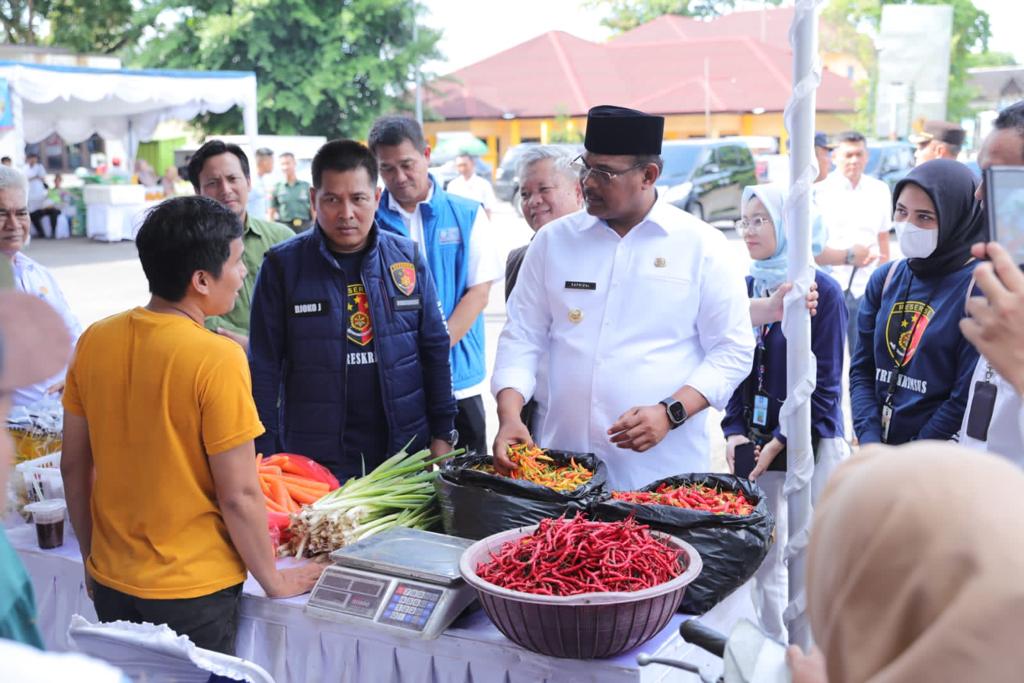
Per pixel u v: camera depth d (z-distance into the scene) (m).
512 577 2.07
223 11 27.22
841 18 33.81
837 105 34.38
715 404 2.86
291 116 27.83
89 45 33.09
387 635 2.29
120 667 2.21
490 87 40.97
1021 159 2.38
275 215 12.25
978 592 0.66
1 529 1.29
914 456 0.74
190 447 2.29
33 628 1.32
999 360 1.17
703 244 2.97
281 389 3.33
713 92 39.34
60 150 26.72
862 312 3.28
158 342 2.27
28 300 0.99
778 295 3.54
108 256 18.75
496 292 13.98
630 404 3.00
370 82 27.91
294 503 2.84
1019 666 0.64
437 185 4.27
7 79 13.77
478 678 2.21
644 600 1.96
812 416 3.58
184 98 16.75
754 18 49.56
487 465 2.80
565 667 2.09
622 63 42.53
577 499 2.43
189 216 2.28
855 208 6.12
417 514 2.82
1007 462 0.73
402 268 3.26
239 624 2.49
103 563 2.38
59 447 3.30
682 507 2.41
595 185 2.90
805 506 2.62
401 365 3.26
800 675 0.90
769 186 4.02
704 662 2.23
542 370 3.26
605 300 3.04
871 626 0.71
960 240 2.86
